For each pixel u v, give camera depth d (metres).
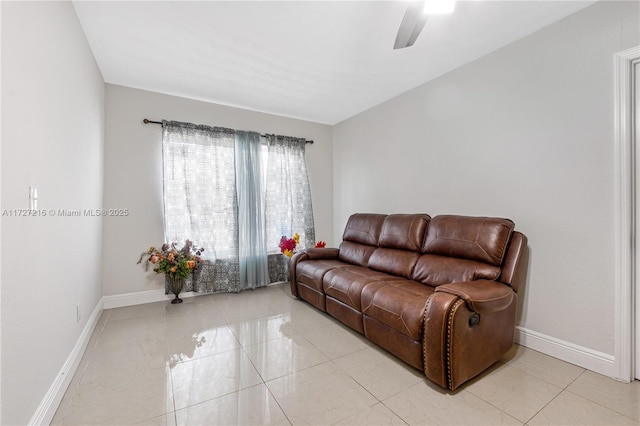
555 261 2.07
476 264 2.14
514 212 2.32
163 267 3.14
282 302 3.33
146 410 1.52
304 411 1.50
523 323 2.24
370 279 2.46
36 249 1.33
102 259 3.00
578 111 1.96
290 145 4.24
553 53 2.08
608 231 1.82
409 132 3.31
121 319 2.77
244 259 3.78
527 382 1.75
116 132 3.12
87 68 2.30
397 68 2.78
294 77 2.98
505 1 1.85
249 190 3.83
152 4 1.91
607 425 1.39
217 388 1.71
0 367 1.03
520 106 2.28
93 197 2.52
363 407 1.53
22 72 1.21
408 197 3.33
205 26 2.15
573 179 1.98
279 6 1.92
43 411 1.37
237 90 3.30
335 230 4.66
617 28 1.78
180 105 3.48
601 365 1.83
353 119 4.23
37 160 1.35
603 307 1.84
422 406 1.54
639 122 1.75
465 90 2.70
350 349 2.20
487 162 2.52
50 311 1.48
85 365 1.96
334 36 2.27
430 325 1.67
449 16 2.00
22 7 1.21
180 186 3.39
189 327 2.60
